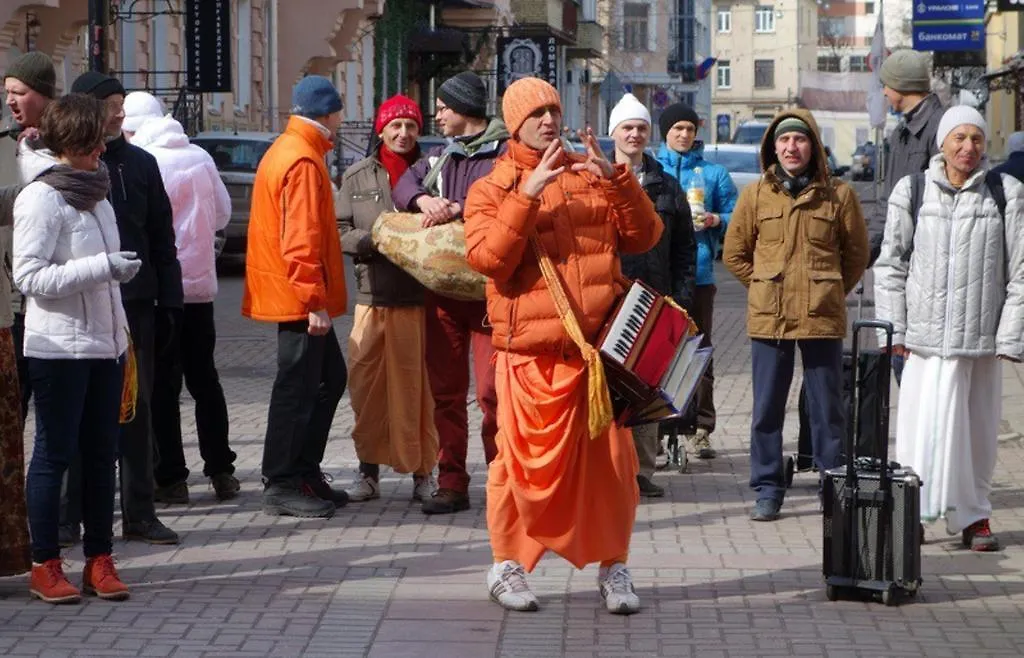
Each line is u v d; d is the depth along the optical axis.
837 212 10.07
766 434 10.20
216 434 10.67
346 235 10.51
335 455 12.48
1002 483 11.25
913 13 36.69
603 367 7.65
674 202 10.70
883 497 8.15
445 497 10.34
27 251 7.88
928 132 10.47
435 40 53.84
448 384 10.30
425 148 34.19
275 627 7.78
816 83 119.31
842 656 7.35
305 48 43.38
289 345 10.13
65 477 9.41
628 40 98.50
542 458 7.76
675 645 7.52
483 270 7.74
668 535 9.77
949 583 8.63
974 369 9.38
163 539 9.44
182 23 36.50
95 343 8.11
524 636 7.65
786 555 9.23
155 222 9.48
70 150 8.05
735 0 136.50
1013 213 9.26
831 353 10.16
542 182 7.57
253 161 29.88
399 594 8.36
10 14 24.25
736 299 26.72
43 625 7.79
